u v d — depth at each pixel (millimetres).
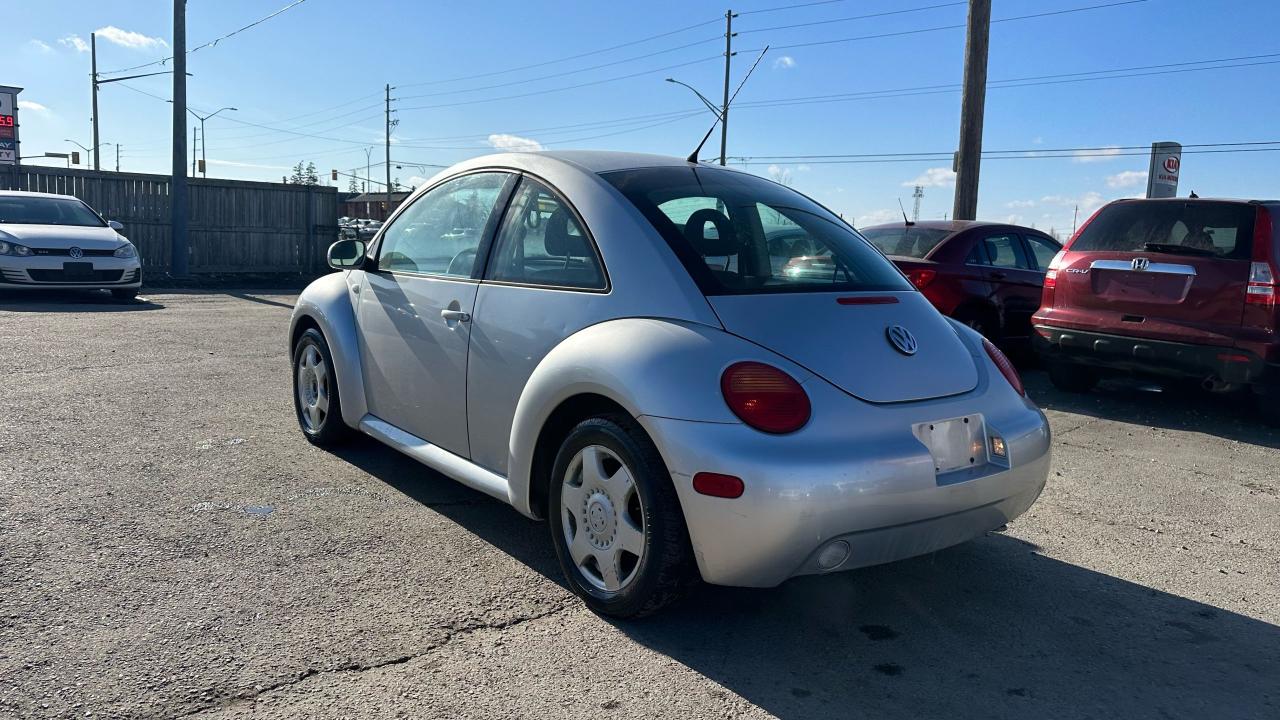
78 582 3250
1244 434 6410
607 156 3928
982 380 3314
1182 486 5098
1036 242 9047
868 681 2826
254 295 14828
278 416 5824
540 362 3367
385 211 67750
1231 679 2914
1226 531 4355
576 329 3281
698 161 4125
